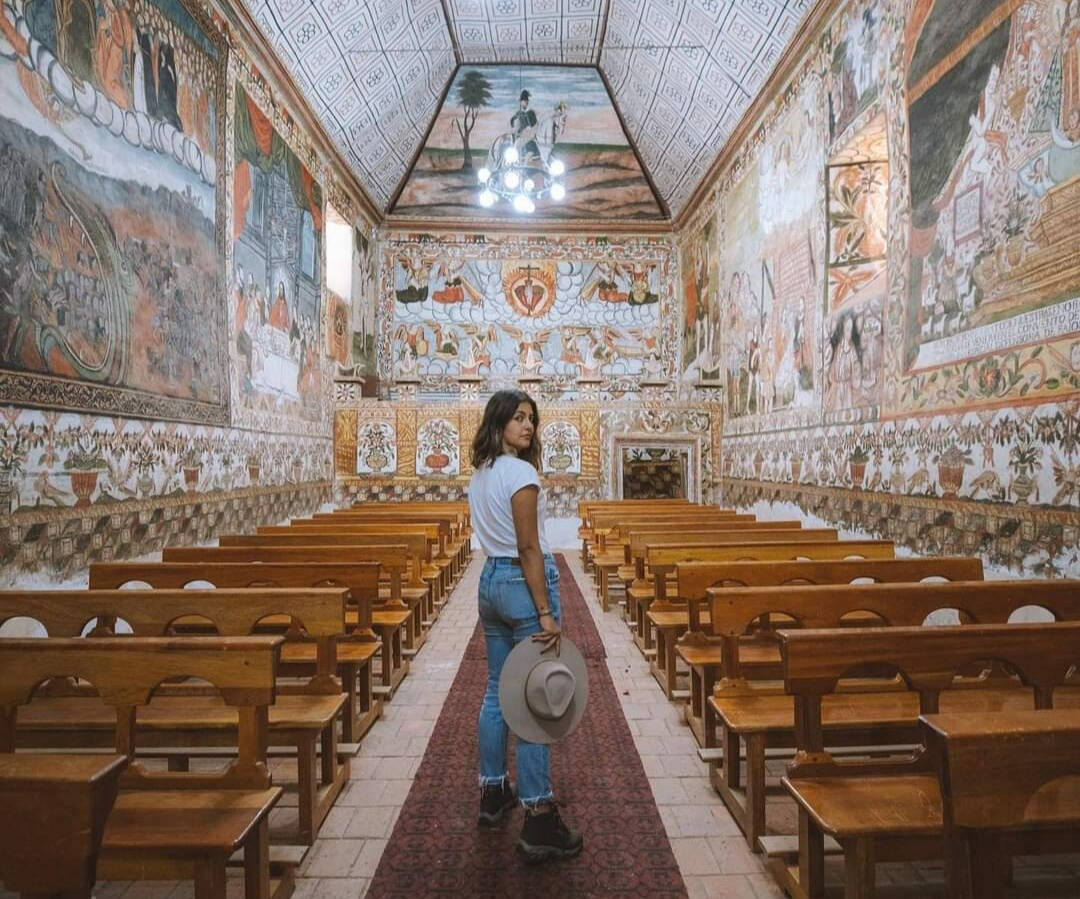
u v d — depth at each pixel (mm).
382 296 17828
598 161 17172
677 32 12234
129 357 6547
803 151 9945
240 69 9164
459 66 15320
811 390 9648
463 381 13602
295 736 3418
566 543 13711
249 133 9477
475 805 3746
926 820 2498
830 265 9070
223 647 2771
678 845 3416
